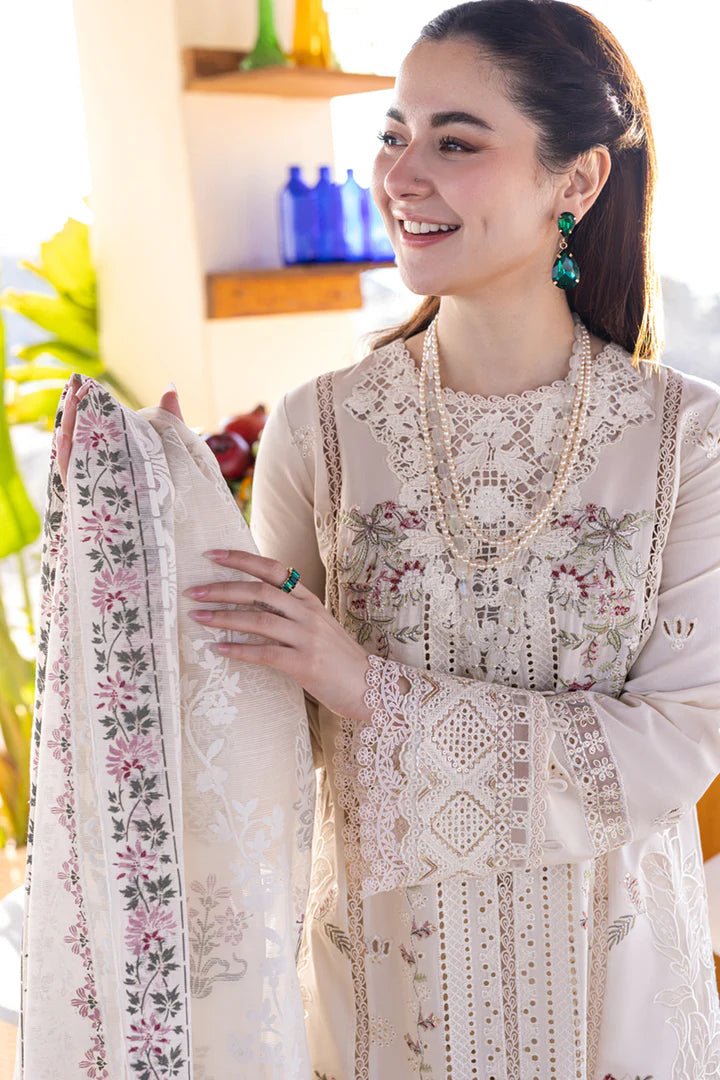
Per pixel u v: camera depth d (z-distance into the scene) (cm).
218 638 104
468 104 103
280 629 103
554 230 113
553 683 114
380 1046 118
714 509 115
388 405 119
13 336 365
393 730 108
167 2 294
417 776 108
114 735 97
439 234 106
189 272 308
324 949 121
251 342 320
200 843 104
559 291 117
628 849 116
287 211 312
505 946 113
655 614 116
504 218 105
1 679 296
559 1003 113
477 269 107
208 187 305
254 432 228
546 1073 114
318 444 120
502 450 115
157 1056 96
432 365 119
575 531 113
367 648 117
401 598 115
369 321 350
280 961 105
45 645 107
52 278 339
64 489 104
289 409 123
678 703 114
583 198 111
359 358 135
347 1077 119
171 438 106
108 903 99
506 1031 114
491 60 103
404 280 109
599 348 121
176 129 301
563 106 105
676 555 116
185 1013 97
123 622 98
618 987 116
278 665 104
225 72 300
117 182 327
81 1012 105
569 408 116
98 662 97
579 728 110
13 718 297
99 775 97
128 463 100
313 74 290
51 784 104
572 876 113
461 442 116
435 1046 114
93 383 101
